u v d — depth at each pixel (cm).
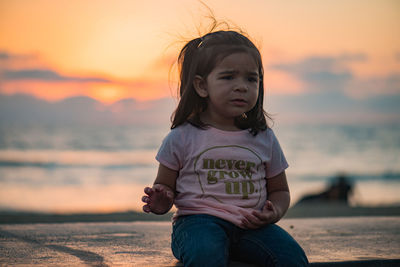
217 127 221
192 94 223
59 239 278
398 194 2223
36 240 274
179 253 199
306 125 10025
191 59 227
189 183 211
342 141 5781
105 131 7338
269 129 232
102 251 245
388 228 328
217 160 211
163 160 214
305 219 372
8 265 212
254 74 214
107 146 4722
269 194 230
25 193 2073
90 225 330
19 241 271
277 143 231
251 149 218
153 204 198
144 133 6856
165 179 216
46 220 407
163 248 254
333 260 224
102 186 2384
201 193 207
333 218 378
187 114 223
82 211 1479
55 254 237
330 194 1345
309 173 3309
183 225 203
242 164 213
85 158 3641
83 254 237
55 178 2642
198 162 210
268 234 203
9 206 1677
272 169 227
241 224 202
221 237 192
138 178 2733
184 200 210
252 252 201
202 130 216
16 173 2794
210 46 216
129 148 4550
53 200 1867
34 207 1656
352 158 4188
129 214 518
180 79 235
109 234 296
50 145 4731
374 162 3909
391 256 234
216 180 207
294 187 2766
